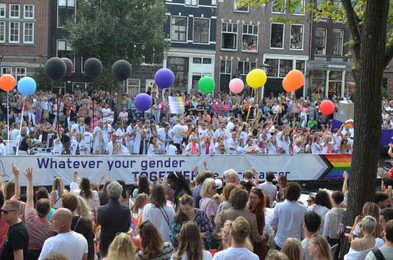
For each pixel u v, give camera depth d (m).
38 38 40.75
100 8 36.66
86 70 20.20
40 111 29.67
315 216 7.31
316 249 6.32
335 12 14.84
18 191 8.66
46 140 23.64
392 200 10.73
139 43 37.16
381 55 9.70
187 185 10.59
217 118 28.98
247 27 45.44
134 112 31.91
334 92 48.06
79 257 6.89
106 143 21.66
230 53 45.16
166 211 8.39
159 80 20.06
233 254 6.31
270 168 19.94
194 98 34.09
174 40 43.88
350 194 9.88
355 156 9.90
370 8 9.57
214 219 9.03
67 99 30.67
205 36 44.62
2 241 7.26
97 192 11.09
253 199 8.64
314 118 34.53
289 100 34.47
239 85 22.73
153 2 37.66
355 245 7.28
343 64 47.69
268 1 14.50
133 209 9.87
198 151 21.12
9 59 40.28
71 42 37.22
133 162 18.34
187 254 6.29
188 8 43.84
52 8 41.38
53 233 7.78
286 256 5.73
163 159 18.61
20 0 40.12
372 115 9.77
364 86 9.75
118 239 6.00
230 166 19.38
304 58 46.81
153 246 6.51
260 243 8.34
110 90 37.22
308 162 20.47
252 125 25.78
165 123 23.66
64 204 7.84
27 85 20.77
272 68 46.44
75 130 22.23
